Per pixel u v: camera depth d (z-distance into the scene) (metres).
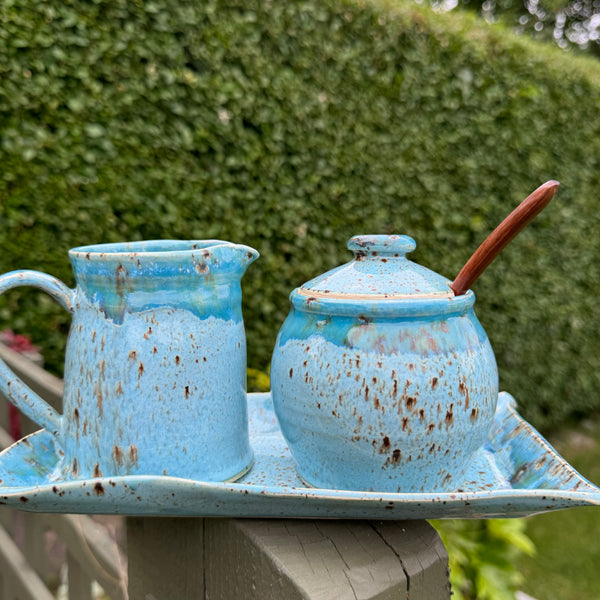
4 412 1.28
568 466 0.60
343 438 0.54
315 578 0.46
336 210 2.17
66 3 1.59
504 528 1.31
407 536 0.52
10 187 1.60
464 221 2.45
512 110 2.47
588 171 2.78
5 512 1.33
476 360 0.56
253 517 0.53
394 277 0.58
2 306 1.60
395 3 2.22
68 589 0.98
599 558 2.00
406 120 2.25
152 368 0.56
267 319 2.11
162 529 0.63
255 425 0.84
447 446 0.54
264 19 1.91
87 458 0.57
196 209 1.89
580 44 7.74
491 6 7.15
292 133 2.03
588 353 3.07
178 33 1.78
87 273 0.57
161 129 1.79
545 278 2.76
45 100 1.60
